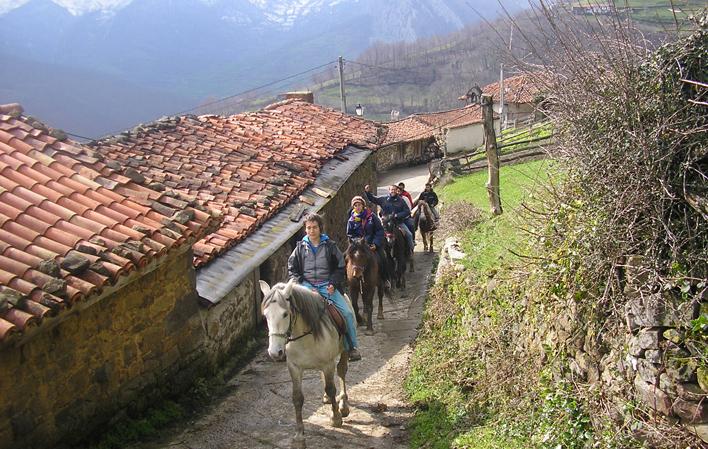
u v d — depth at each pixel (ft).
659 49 17.35
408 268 54.90
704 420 14.51
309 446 24.58
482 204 55.62
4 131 26.66
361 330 39.65
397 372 31.94
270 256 40.37
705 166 16.74
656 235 16.75
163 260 25.02
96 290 20.92
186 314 28.68
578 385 18.54
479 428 22.61
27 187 24.36
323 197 49.88
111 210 25.46
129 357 25.05
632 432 15.72
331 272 26.21
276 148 57.62
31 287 19.39
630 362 16.17
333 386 25.03
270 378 32.14
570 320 19.69
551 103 23.17
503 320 25.20
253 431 26.07
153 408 26.45
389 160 148.97
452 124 150.41
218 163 47.78
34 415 20.45
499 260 29.76
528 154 62.39
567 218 21.40
